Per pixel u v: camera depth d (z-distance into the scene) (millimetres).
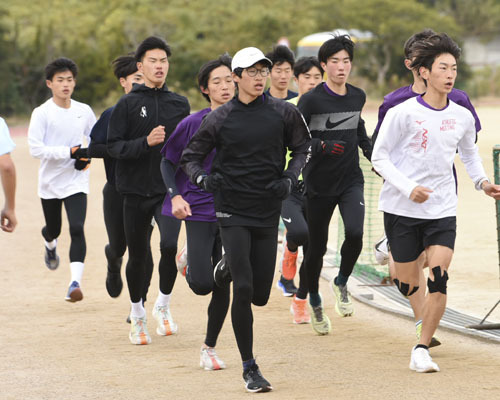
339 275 15766
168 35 152750
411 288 12633
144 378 12141
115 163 15359
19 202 34938
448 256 11938
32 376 12406
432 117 11891
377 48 162125
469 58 189125
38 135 17703
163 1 162250
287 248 18469
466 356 12945
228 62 13234
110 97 128875
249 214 11492
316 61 17453
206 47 148750
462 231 26922
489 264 21781
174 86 144625
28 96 127062
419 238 12328
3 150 10812
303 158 11781
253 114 11430
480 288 19062
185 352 13867
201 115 13039
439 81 11695
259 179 11445
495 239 25422
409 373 11914
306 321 16094
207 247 12797
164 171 12812
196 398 10961
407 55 13445
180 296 18875
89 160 17750
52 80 17938
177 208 12195
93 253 24141
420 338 12172
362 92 15266
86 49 129250
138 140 13930
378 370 12180
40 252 24484
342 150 14586
